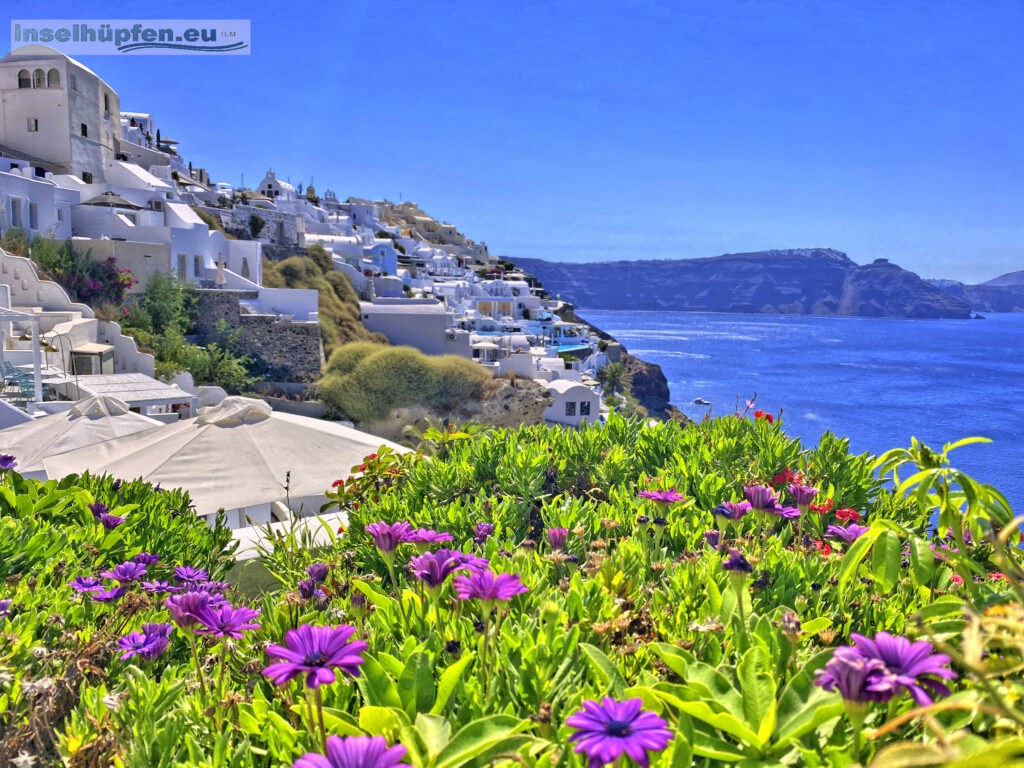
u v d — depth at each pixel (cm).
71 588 533
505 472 684
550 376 6009
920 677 209
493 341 7069
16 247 3756
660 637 343
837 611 363
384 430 4488
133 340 3669
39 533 609
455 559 319
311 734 253
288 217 7481
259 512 1489
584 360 9112
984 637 197
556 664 295
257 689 311
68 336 3256
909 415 13238
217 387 3950
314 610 406
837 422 12138
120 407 1694
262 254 6794
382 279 8869
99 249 4269
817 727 249
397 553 550
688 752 223
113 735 303
